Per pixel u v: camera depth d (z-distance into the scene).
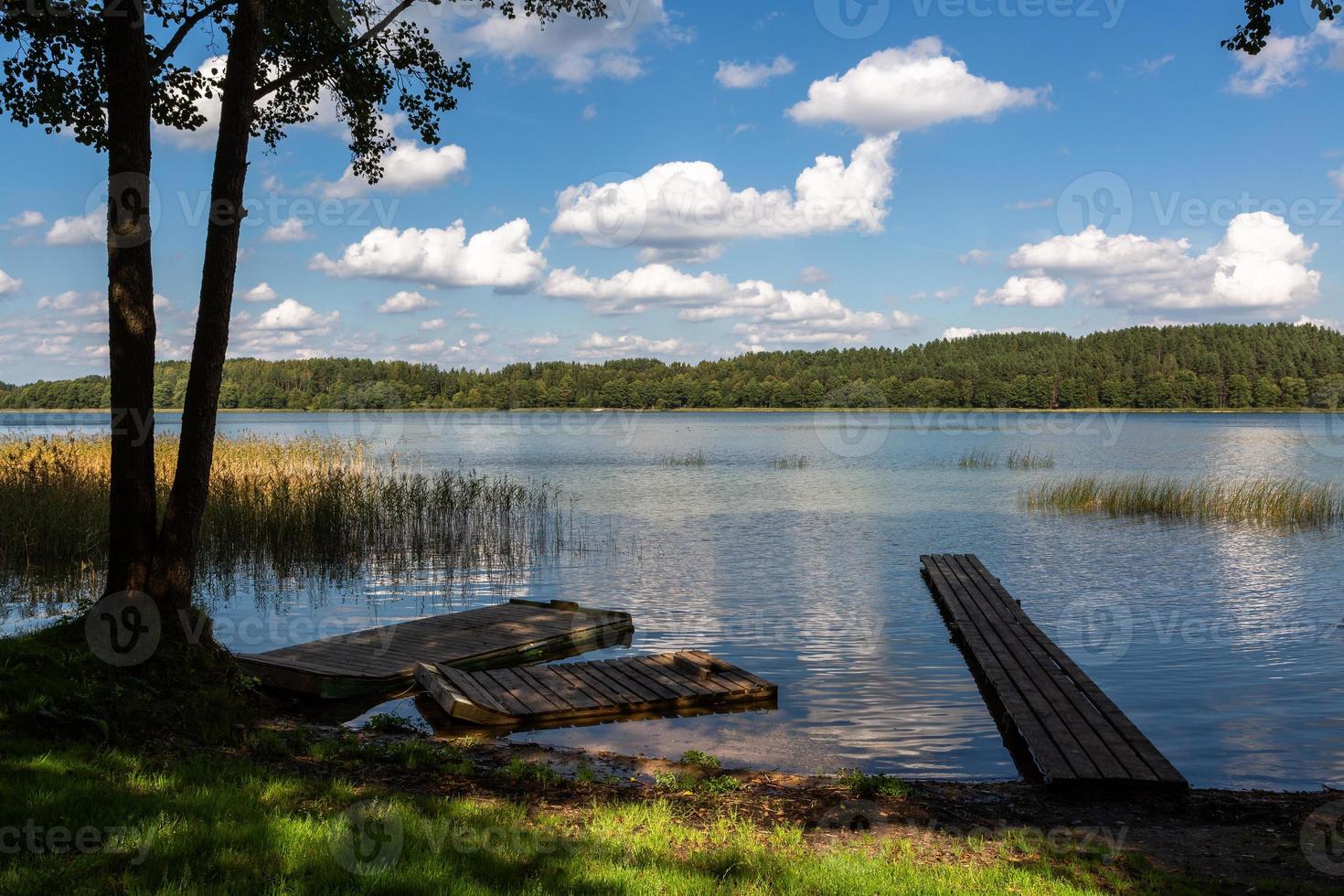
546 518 25.34
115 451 8.51
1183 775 7.98
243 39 8.62
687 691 10.17
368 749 7.61
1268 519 25.62
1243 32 9.18
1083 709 9.15
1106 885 5.20
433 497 22.84
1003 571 18.47
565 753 8.23
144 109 8.43
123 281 8.47
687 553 20.66
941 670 11.48
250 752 7.29
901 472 42.25
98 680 7.64
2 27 9.72
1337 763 8.27
